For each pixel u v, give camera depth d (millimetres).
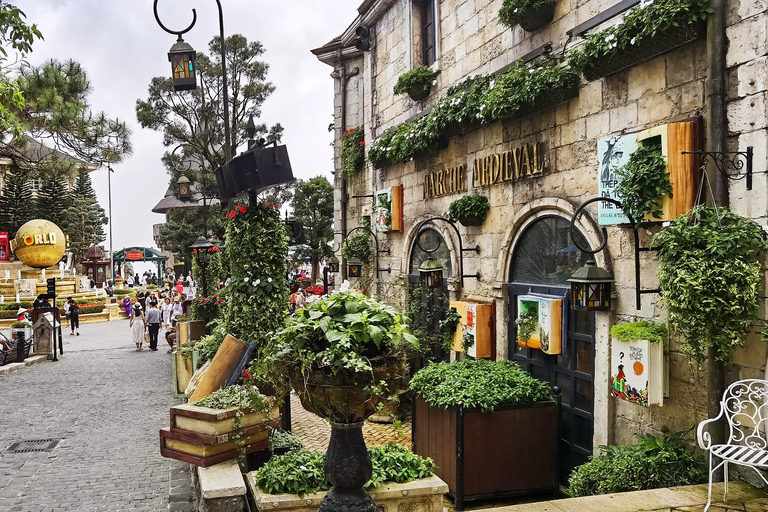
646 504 4559
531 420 6430
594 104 6566
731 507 4441
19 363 15727
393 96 12164
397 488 4246
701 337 4641
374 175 13172
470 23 9344
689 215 4855
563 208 6988
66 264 43156
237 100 27688
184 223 33281
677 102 5512
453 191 9672
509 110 7484
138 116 25891
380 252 12945
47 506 5863
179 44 10008
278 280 7906
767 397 4535
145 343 22125
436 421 6789
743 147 4820
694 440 5219
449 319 8992
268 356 3643
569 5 7113
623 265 6062
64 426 9195
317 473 4297
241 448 4984
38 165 16109
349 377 3314
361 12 13164
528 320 7297
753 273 4426
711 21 5008
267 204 8000
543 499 6520
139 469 7035
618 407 6148
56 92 14336
